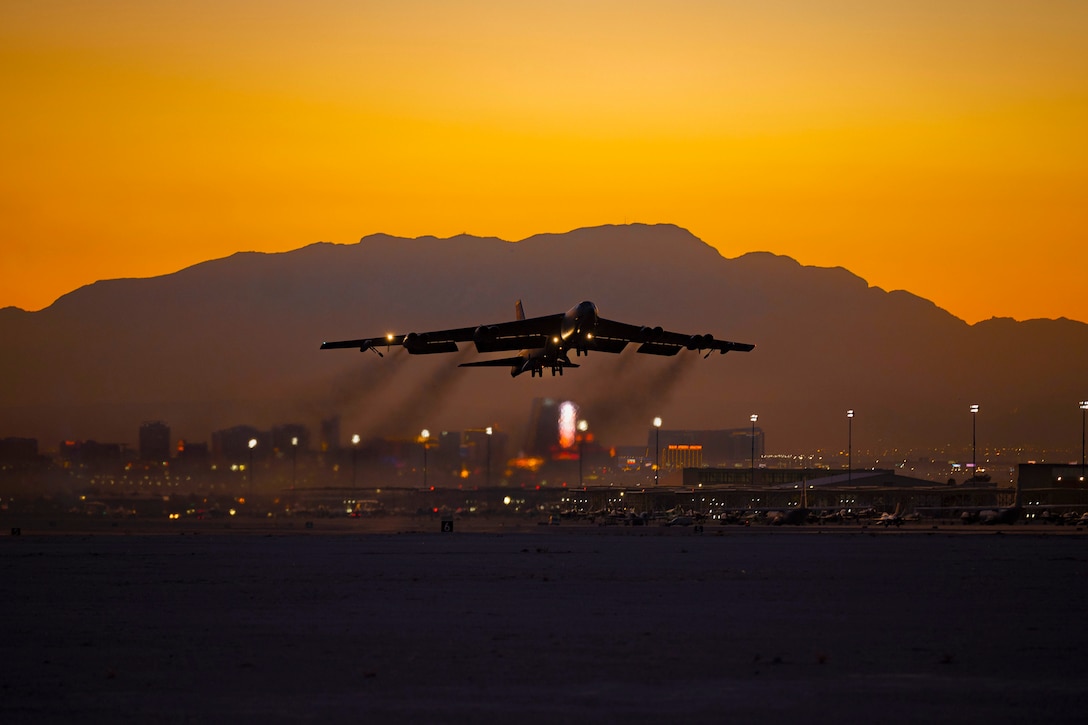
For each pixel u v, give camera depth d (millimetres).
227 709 60469
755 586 124188
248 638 84812
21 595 116125
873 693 64188
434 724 57031
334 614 99000
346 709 60281
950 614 98938
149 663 74188
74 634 87562
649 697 63000
